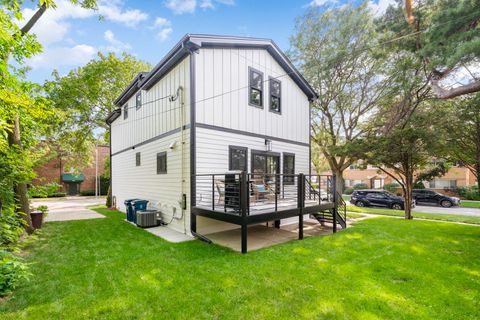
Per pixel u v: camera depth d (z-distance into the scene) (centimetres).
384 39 1016
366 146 1020
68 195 2444
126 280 379
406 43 891
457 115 859
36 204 1641
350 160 1459
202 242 613
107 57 1733
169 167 804
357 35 1263
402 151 954
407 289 352
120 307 301
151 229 775
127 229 777
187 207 705
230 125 771
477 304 311
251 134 836
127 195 1195
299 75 1024
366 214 1218
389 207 1540
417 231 757
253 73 855
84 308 299
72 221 934
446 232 743
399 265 447
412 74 1018
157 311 294
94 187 2598
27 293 334
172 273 407
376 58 1072
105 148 2706
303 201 677
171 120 794
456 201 1603
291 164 1000
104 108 1784
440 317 282
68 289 347
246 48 830
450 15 595
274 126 927
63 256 497
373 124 1241
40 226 773
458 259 484
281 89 966
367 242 616
